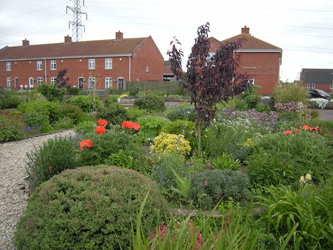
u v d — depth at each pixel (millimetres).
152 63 39000
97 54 36031
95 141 4703
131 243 2588
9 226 3426
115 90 30234
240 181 3879
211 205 3676
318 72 57375
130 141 5117
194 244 2008
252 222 3127
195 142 6125
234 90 5898
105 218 2600
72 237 2529
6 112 9484
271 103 13586
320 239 2691
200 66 5738
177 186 4211
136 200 2832
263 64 30141
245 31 33125
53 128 9773
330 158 4906
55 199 2805
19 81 43750
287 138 5336
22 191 4434
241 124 7062
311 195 3088
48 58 39875
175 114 9617
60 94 16047
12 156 6297
